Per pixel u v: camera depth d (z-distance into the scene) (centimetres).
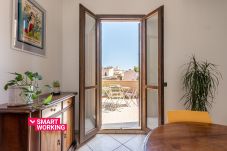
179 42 340
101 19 342
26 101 161
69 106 250
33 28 228
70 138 254
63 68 339
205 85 310
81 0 338
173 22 340
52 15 293
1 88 170
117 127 367
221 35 342
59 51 325
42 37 255
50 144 182
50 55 286
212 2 342
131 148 271
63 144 219
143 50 341
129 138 312
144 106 341
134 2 338
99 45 347
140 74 355
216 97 342
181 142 116
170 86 340
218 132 136
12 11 185
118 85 602
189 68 337
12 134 149
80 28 284
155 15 312
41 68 253
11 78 185
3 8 174
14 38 188
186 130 140
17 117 148
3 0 173
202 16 341
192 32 341
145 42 335
